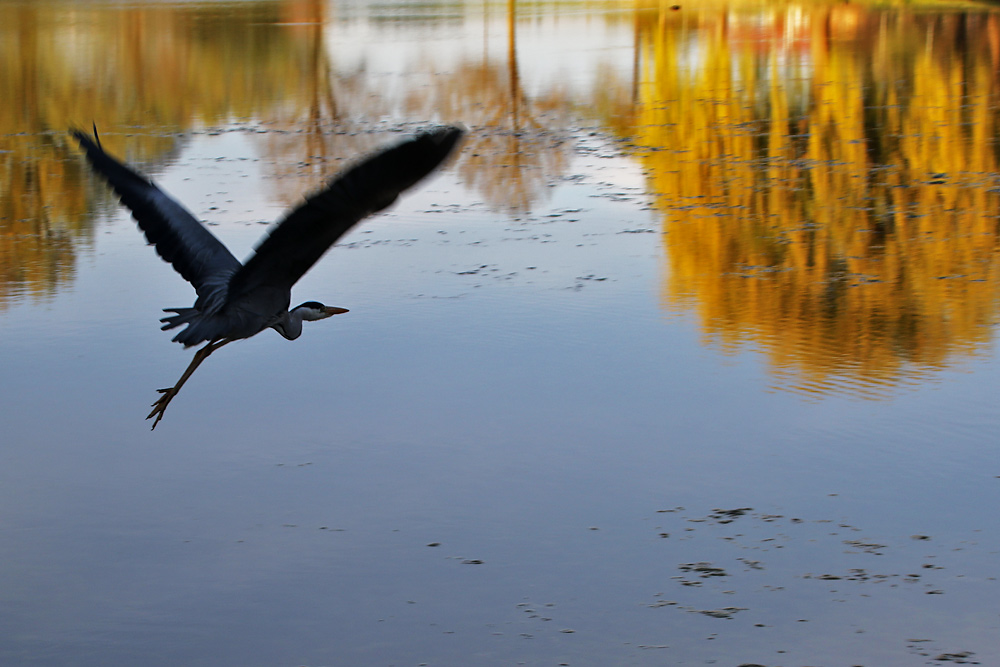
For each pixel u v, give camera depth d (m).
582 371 9.35
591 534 6.80
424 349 9.88
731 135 19.12
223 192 15.77
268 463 7.79
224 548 6.71
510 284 11.63
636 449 7.92
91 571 6.50
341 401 8.80
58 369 9.56
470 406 8.66
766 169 16.62
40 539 6.84
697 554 6.57
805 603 6.06
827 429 8.16
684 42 31.88
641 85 24.52
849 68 26.00
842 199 14.80
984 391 8.76
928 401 8.60
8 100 24.36
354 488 7.42
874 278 11.66
